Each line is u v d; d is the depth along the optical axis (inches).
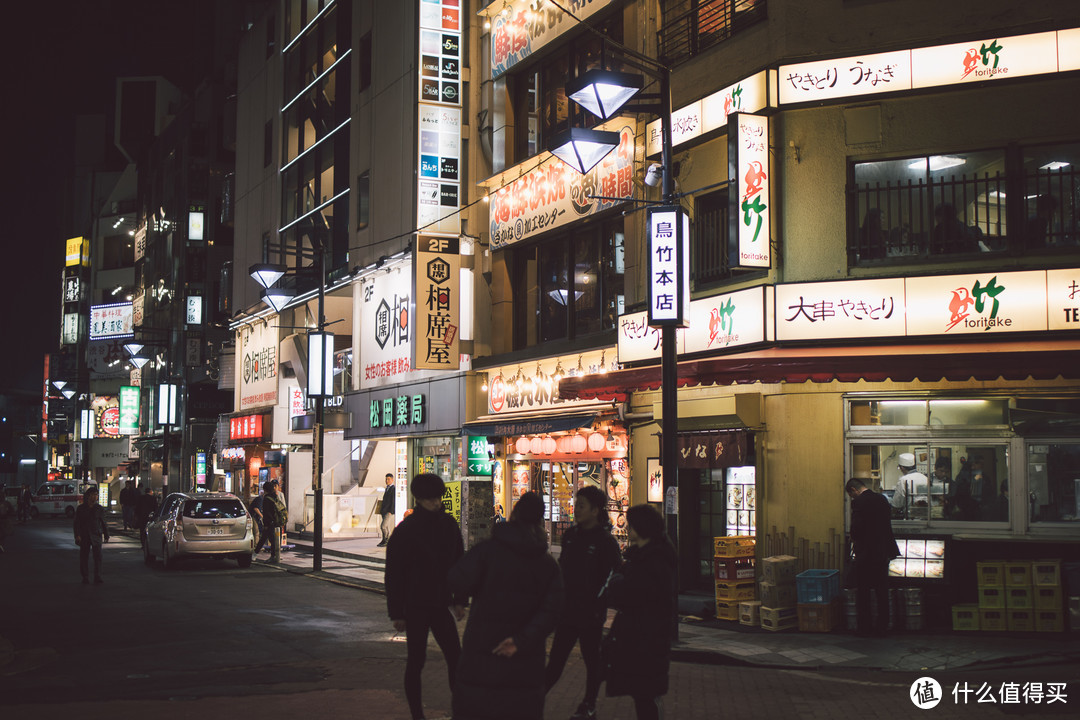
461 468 910.4
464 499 864.3
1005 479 507.5
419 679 312.2
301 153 1332.4
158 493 2322.8
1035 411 497.4
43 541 1368.1
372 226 1072.8
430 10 922.1
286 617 573.0
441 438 975.6
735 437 557.3
